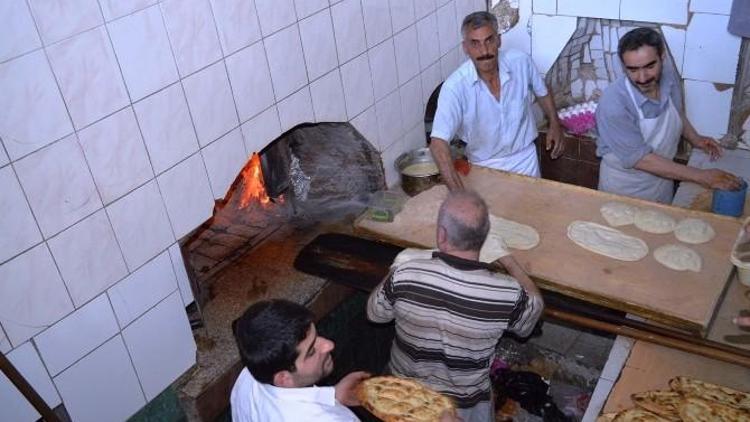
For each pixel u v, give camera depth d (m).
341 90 3.27
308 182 3.68
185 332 2.78
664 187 3.55
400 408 2.17
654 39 3.03
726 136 3.93
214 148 2.69
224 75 2.65
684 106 3.99
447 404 2.19
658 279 2.83
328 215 3.65
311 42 3.02
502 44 4.43
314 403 1.90
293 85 2.98
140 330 2.59
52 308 2.27
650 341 2.55
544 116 4.48
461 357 2.46
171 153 2.52
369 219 3.44
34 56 2.04
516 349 3.62
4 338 2.16
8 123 2.02
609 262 2.96
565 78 4.32
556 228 3.23
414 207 3.49
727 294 2.76
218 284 3.18
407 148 3.90
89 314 2.39
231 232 3.51
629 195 3.53
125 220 2.43
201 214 2.72
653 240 3.08
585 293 2.80
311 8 2.97
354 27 3.25
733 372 2.42
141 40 2.32
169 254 2.63
